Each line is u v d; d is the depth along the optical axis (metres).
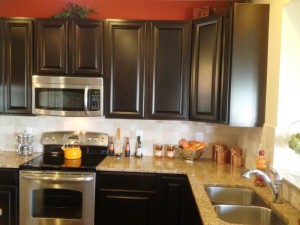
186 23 2.64
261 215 1.70
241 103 2.23
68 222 2.50
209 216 1.44
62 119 3.11
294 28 1.94
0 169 2.54
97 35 2.71
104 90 2.73
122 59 2.72
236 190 2.06
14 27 2.73
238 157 2.65
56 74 2.75
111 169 2.52
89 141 3.03
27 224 2.51
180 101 2.69
